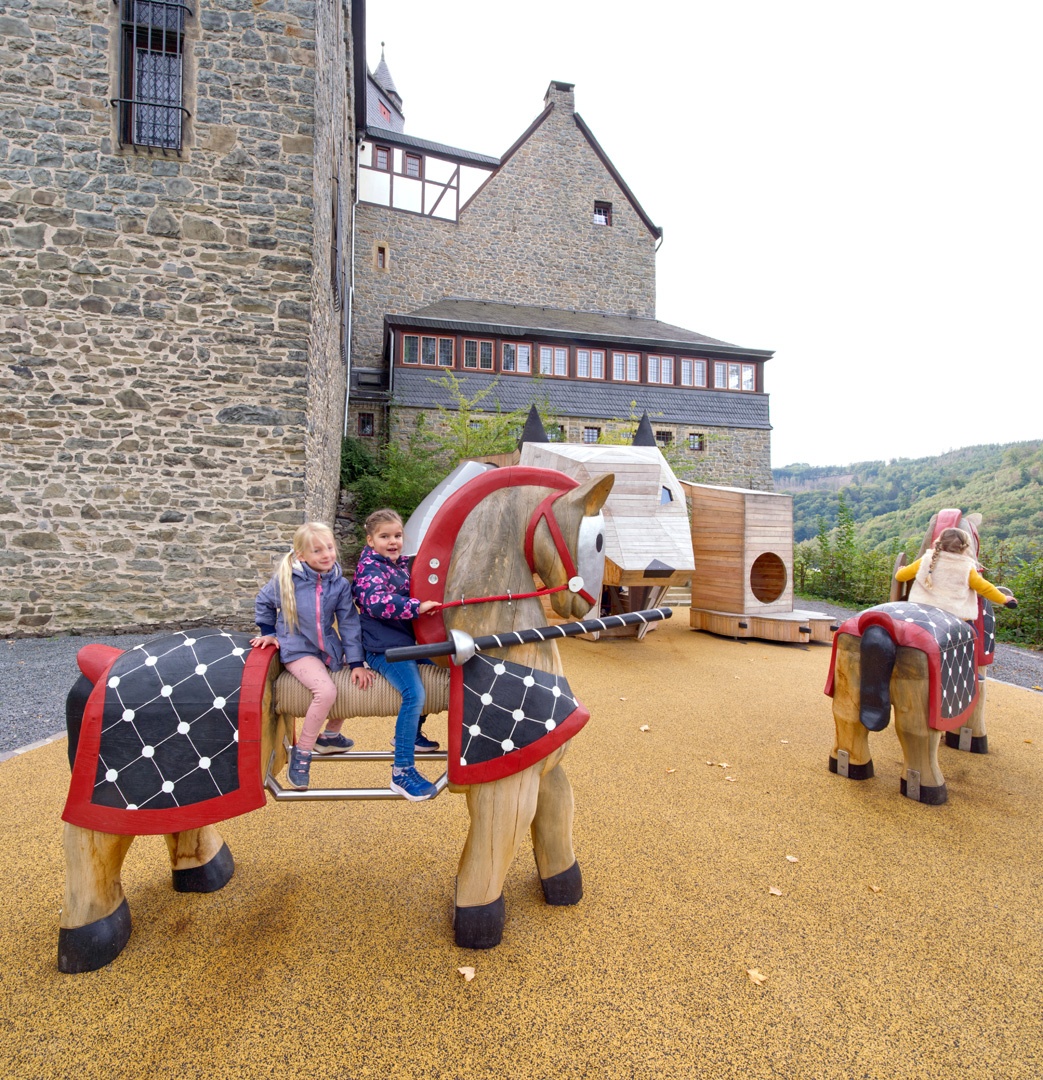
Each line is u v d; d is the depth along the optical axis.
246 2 8.72
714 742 4.98
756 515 9.17
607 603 9.32
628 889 2.97
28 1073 1.93
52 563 8.37
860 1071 1.99
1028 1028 2.17
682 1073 1.97
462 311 22.50
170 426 8.62
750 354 22.92
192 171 8.61
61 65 8.30
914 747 3.97
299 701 2.59
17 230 8.23
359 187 23.91
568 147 26.17
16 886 2.92
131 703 2.30
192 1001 2.22
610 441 18.27
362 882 2.99
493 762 2.41
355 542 15.09
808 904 2.88
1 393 8.23
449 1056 2.01
